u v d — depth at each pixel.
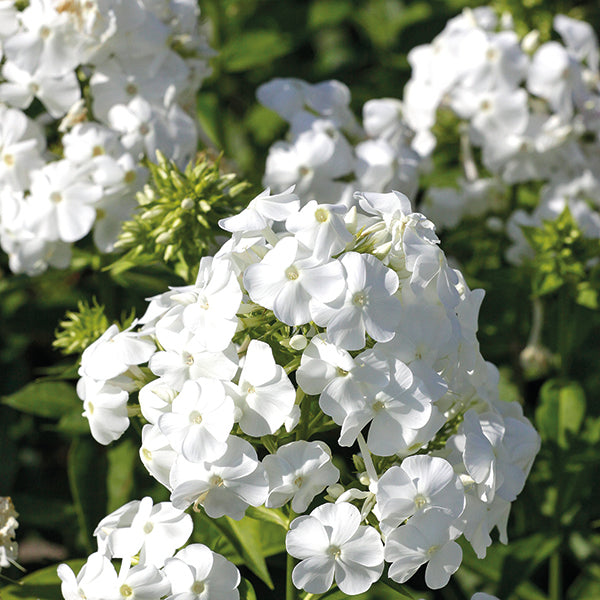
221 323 0.85
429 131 1.13
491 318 1.10
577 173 1.10
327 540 0.85
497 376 0.92
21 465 1.22
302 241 0.85
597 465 1.09
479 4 1.42
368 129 1.12
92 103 1.02
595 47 1.13
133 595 0.85
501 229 1.15
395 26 1.54
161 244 0.97
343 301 0.84
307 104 1.11
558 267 1.04
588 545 1.10
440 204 1.16
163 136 1.01
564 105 1.09
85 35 1.00
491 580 1.05
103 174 1.00
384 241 0.86
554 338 1.11
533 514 1.08
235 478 0.85
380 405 0.85
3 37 1.00
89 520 1.02
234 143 1.44
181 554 0.85
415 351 0.85
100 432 0.89
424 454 0.88
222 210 0.97
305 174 1.06
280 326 0.87
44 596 0.94
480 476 0.86
